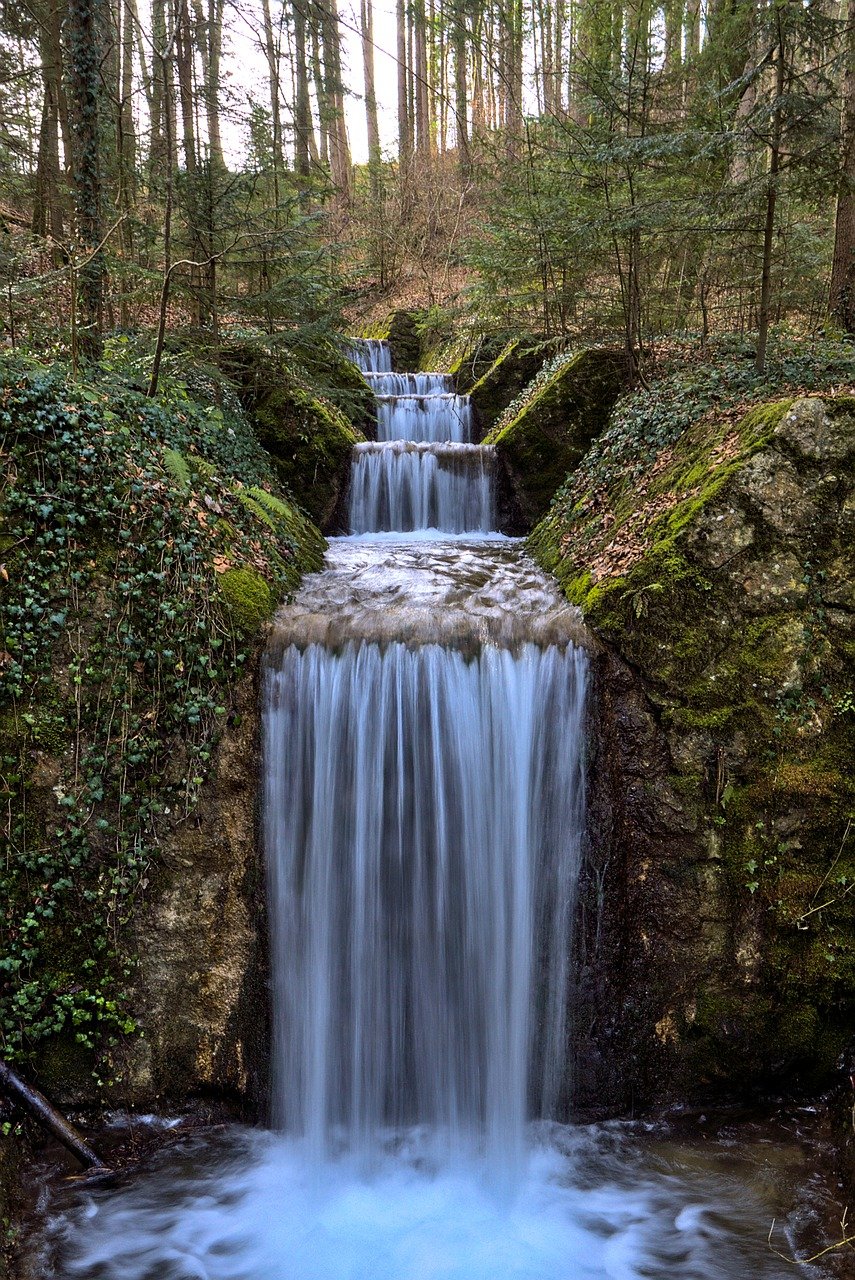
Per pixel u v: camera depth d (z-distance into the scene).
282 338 8.82
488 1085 5.84
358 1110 5.80
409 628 5.89
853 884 5.42
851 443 5.80
